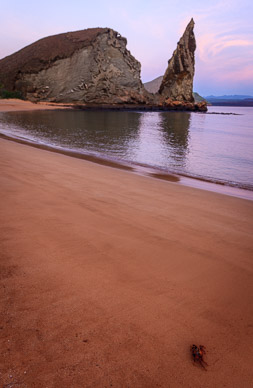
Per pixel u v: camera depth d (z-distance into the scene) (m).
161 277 2.93
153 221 4.82
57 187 6.32
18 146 14.30
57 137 22.92
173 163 14.63
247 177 11.91
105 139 23.47
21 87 76.38
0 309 2.11
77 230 3.89
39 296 2.33
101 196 6.09
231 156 17.55
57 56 75.56
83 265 2.94
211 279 3.02
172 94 94.62
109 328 2.07
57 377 1.62
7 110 53.97
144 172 11.49
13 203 4.67
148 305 2.41
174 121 51.62
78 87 76.69
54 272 2.73
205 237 4.32
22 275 2.60
